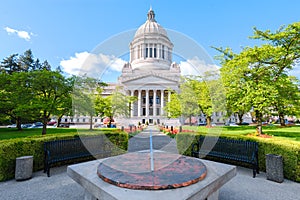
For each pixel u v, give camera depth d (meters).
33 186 5.10
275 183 5.32
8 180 5.58
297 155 5.44
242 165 7.09
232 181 5.50
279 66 11.84
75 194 4.58
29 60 49.38
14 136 15.57
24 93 13.50
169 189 2.98
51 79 13.05
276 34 11.16
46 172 6.31
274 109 13.25
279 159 5.45
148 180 3.19
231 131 16.58
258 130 12.66
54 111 13.44
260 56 11.49
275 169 5.47
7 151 5.62
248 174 6.16
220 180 3.63
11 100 13.85
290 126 22.59
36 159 6.49
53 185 5.18
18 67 42.66
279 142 6.13
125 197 2.70
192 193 2.85
